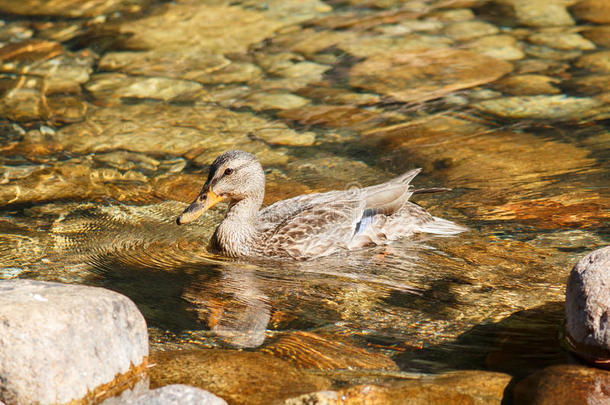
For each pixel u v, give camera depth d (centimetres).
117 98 1822
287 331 909
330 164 1481
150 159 1529
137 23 2284
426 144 1542
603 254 813
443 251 1142
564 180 1347
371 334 897
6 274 1066
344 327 918
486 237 1173
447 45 2081
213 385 745
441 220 1228
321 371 799
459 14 2314
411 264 1112
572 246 1116
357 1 2448
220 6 2425
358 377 779
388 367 812
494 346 855
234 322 934
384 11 2370
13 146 1579
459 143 1538
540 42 2064
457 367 812
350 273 1103
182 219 1174
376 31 2205
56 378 696
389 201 1219
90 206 1334
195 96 1828
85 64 2017
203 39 2175
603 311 769
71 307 732
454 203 1299
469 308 959
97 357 732
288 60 2023
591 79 1808
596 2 2311
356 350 854
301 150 1546
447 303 977
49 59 2042
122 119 1712
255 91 1845
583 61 1917
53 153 1553
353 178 1419
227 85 1884
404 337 888
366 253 1184
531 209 1252
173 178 1451
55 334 706
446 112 1689
